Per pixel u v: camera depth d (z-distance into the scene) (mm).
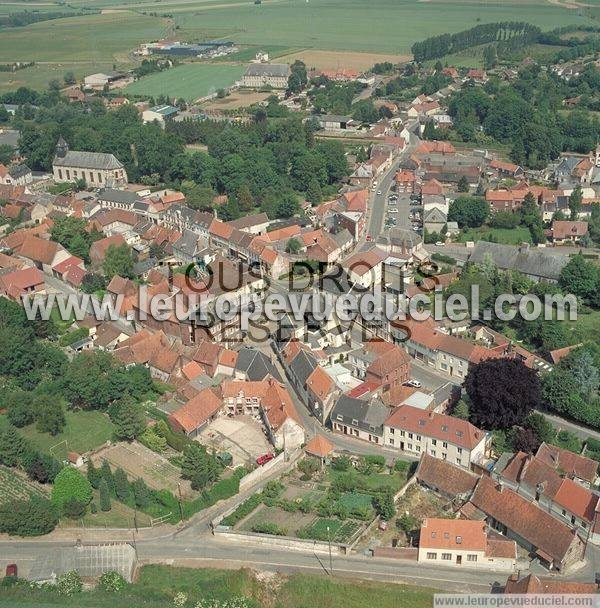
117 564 163375
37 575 160750
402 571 165375
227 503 187750
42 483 194375
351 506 185250
